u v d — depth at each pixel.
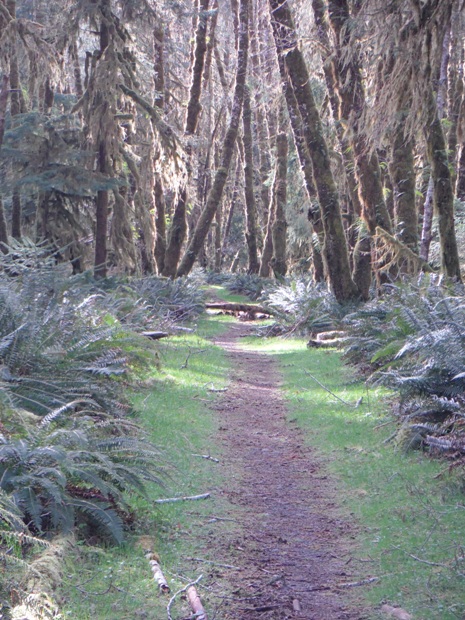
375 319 13.52
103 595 4.67
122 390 10.17
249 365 16.28
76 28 21.69
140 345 10.78
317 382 12.38
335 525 6.44
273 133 42.62
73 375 8.48
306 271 38.47
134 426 7.14
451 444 7.58
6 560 4.55
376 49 13.20
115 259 23.47
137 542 5.62
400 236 17.70
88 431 6.60
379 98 13.55
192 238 29.34
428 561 5.34
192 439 8.98
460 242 20.64
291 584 5.21
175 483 7.18
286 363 16.17
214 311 30.95
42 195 21.45
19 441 5.65
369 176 17.72
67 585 4.70
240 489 7.41
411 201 17.64
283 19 18.55
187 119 28.62
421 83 12.59
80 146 21.97
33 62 21.33
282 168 34.38
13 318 8.43
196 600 4.68
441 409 8.34
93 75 21.75
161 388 11.94
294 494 7.34
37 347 8.25
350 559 5.66
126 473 6.03
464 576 4.98
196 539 5.94
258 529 6.30
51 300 9.31
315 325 19.94
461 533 5.81
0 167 21.73
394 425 9.25
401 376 9.28
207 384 13.04
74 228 21.86
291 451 9.03
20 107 23.80
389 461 7.99
